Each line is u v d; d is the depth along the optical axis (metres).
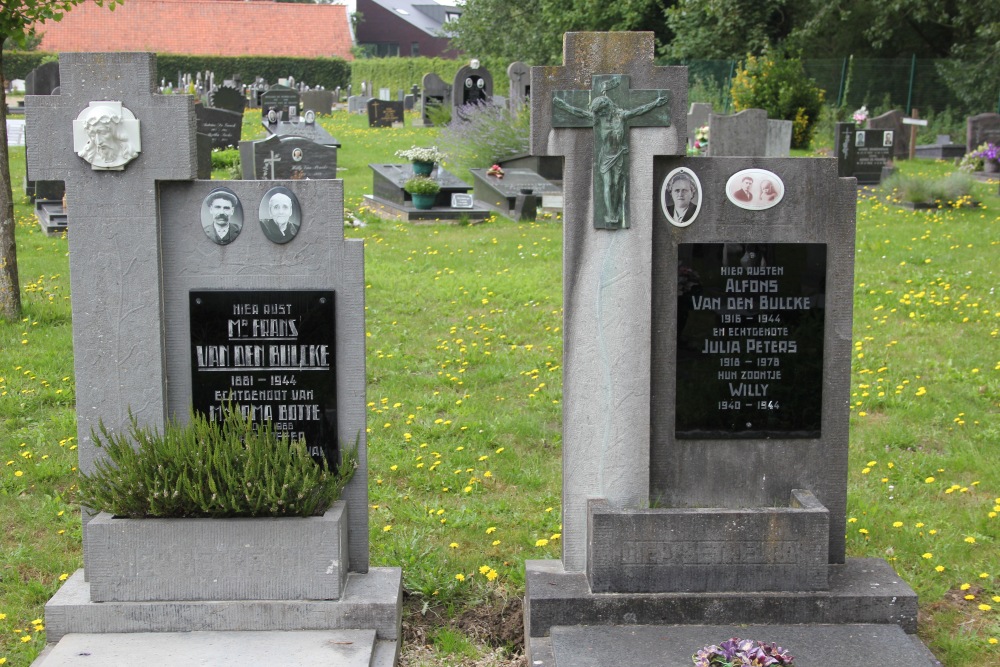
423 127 38.00
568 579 5.26
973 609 5.42
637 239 5.27
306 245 5.32
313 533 5.03
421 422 8.31
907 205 18.98
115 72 5.10
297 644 4.87
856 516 6.47
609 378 5.34
